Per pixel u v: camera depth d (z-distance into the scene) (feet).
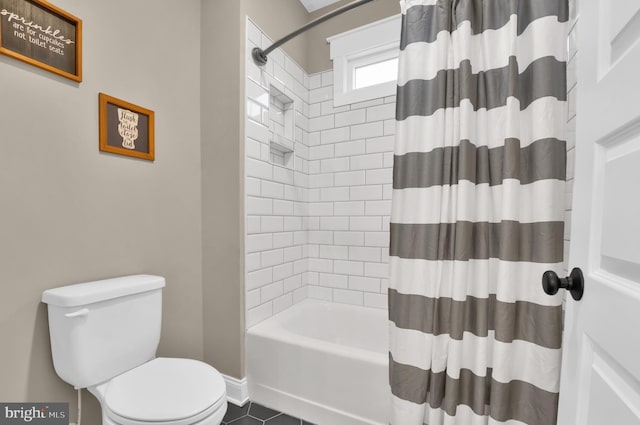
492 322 3.47
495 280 3.46
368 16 6.40
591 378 1.70
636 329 1.32
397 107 4.03
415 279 3.75
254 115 5.27
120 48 4.04
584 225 1.85
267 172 5.61
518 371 3.32
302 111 6.75
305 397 4.50
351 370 4.16
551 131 3.10
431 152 3.69
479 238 3.50
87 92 3.67
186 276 5.02
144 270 4.36
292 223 6.41
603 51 1.72
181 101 4.94
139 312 3.78
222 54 5.08
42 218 3.28
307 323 6.27
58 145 3.41
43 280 3.29
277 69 5.90
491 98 3.45
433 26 3.75
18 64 3.09
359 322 6.23
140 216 4.32
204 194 5.27
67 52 3.47
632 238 1.38
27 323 3.17
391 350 3.99
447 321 3.63
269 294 5.68
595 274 1.72
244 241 5.05
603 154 1.70
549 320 3.09
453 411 3.46
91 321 3.26
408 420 3.63
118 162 4.03
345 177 6.61
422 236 3.71
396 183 4.02
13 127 3.06
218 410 3.06
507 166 3.25
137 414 2.74
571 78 3.26
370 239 6.38
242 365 4.99
